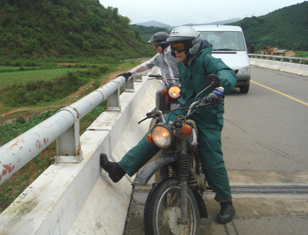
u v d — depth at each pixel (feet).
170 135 7.85
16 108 50.34
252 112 25.93
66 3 201.87
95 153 9.34
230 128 21.42
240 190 12.34
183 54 9.66
